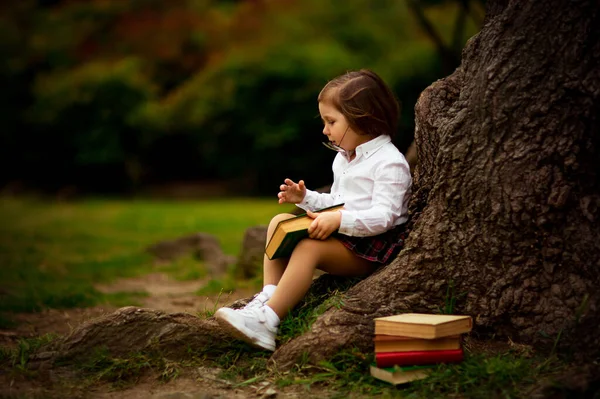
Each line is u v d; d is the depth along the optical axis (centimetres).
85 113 1856
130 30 1986
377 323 264
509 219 279
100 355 287
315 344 276
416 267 292
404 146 1364
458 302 287
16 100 1959
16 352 306
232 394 262
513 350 273
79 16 1998
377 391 254
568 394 232
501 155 281
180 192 1872
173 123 1845
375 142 310
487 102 284
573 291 271
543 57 274
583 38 269
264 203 1541
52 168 1955
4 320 420
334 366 271
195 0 2042
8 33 1969
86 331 293
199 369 284
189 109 1825
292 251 303
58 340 301
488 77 284
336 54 1739
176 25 1967
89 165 1897
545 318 273
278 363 279
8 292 531
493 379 248
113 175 1927
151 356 290
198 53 1980
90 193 1920
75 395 263
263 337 283
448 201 291
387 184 300
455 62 871
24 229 1027
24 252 784
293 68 1722
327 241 298
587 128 271
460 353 263
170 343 292
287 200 329
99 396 263
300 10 1875
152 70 1978
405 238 312
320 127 1736
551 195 274
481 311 284
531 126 276
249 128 1766
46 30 1995
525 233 278
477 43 305
